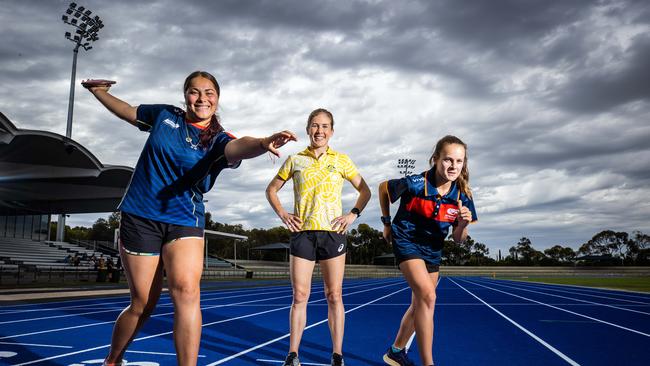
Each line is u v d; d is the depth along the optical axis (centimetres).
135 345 500
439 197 373
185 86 274
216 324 698
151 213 260
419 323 345
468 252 11194
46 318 762
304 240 408
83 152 2078
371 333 623
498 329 663
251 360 430
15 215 3322
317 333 605
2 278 2112
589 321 757
